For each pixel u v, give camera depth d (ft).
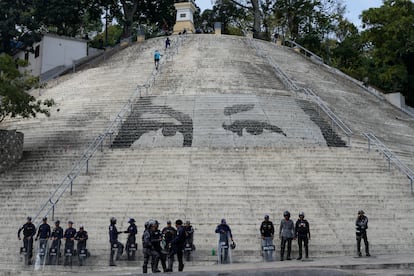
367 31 129.80
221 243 48.26
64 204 60.03
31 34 132.16
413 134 93.61
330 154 70.18
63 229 55.21
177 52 119.34
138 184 63.05
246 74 104.37
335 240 52.60
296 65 120.78
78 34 199.31
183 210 57.00
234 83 98.43
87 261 49.75
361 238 49.14
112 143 77.71
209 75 102.06
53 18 145.59
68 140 80.38
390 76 125.18
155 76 103.40
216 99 90.17
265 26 175.11
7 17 134.00
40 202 61.46
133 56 122.93
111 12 168.76
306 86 104.42
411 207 59.31
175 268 46.42
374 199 60.29
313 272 34.71
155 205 58.29
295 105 91.61
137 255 49.80
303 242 51.52
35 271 48.96
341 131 83.41
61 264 49.70
